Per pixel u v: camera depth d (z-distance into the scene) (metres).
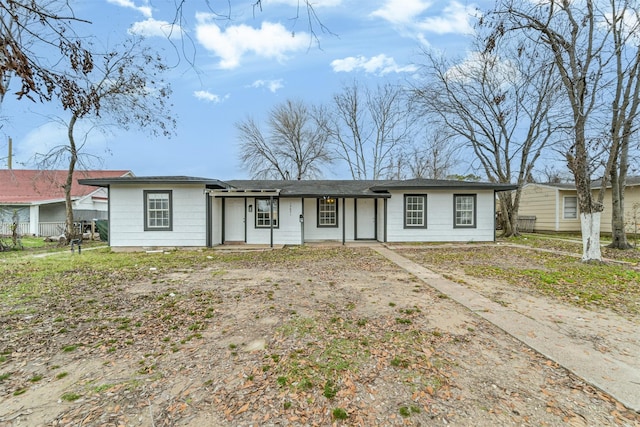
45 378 2.59
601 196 8.08
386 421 2.04
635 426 1.98
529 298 4.84
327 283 5.86
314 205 14.08
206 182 11.34
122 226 11.50
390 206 12.82
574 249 10.48
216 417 2.10
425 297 4.89
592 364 2.76
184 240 11.61
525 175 14.95
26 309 4.35
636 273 6.48
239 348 3.12
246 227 12.74
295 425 2.02
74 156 13.73
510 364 2.78
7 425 2.02
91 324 3.79
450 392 2.35
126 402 2.26
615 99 8.19
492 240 12.79
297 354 2.97
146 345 3.21
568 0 7.58
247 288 5.50
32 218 16.91
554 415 2.09
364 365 2.76
